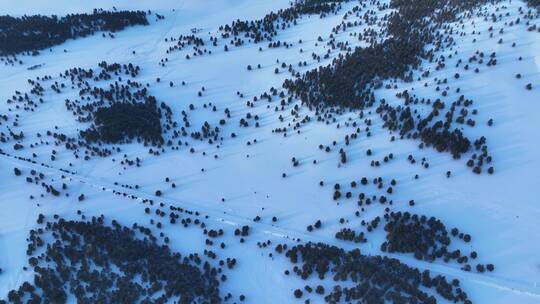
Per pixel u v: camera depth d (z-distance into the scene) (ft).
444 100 345.10
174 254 251.80
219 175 324.80
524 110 329.11
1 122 403.75
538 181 278.46
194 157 346.13
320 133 350.02
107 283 229.86
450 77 367.66
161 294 225.35
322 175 310.86
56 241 259.39
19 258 254.88
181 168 335.06
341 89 378.32
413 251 240.53
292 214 282.15
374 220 261.24
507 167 290.76
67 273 236.22
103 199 305.12
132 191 313.32
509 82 353.92
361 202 279.08
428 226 254.47
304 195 296.51
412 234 244.42
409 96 355.36
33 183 322.96
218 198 302.86
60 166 342.64
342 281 226.79
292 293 227.61
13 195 311.88
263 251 255.29
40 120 403.95
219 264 246.27
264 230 271.28
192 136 366.63
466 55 389.19
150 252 249.14
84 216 286.46
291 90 402.31
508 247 240.73
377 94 370.94
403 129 326.85
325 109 369.91
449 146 307.58
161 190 313.53
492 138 311.27
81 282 233.35
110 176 329.72
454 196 276.82
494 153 301.22
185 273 236.02
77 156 349.82
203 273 239.71
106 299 222.69
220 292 230.48
